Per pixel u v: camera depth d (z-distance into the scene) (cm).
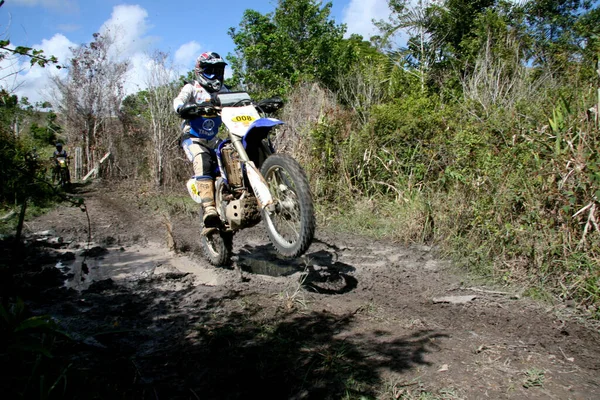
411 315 379
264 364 294
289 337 334
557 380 278
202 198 479
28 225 720
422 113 793
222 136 868
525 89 819
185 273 496
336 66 1872
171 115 1245
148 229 730
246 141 441
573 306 387
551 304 392
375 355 307
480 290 431
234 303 404
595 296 376
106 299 418
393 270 498
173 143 1241
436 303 405
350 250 589
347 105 1060
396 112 812
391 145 794
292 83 1823
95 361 299
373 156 787
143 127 1441
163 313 385
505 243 487
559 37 1310
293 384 273
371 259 547
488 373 285
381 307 396
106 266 532
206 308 394
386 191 780
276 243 434
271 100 466
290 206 414
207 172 483
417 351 312
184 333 345
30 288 437
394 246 599
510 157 527
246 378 281
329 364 292
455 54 1452
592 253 412
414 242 607
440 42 1554
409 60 1608
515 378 279
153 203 960
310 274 491
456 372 285
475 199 556
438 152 707
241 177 452
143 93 1278
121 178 1527
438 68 1440
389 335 338
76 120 1623
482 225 518
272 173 434
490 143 582
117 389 266
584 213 430
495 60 959
